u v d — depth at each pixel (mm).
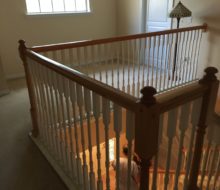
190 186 1573
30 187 1793
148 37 3117
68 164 1811
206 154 1545
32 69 2027
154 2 4637
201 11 3838
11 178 1884
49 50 2311
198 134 1403
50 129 2018
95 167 2559
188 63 3998
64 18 4582
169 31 3346
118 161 1205
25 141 2385
